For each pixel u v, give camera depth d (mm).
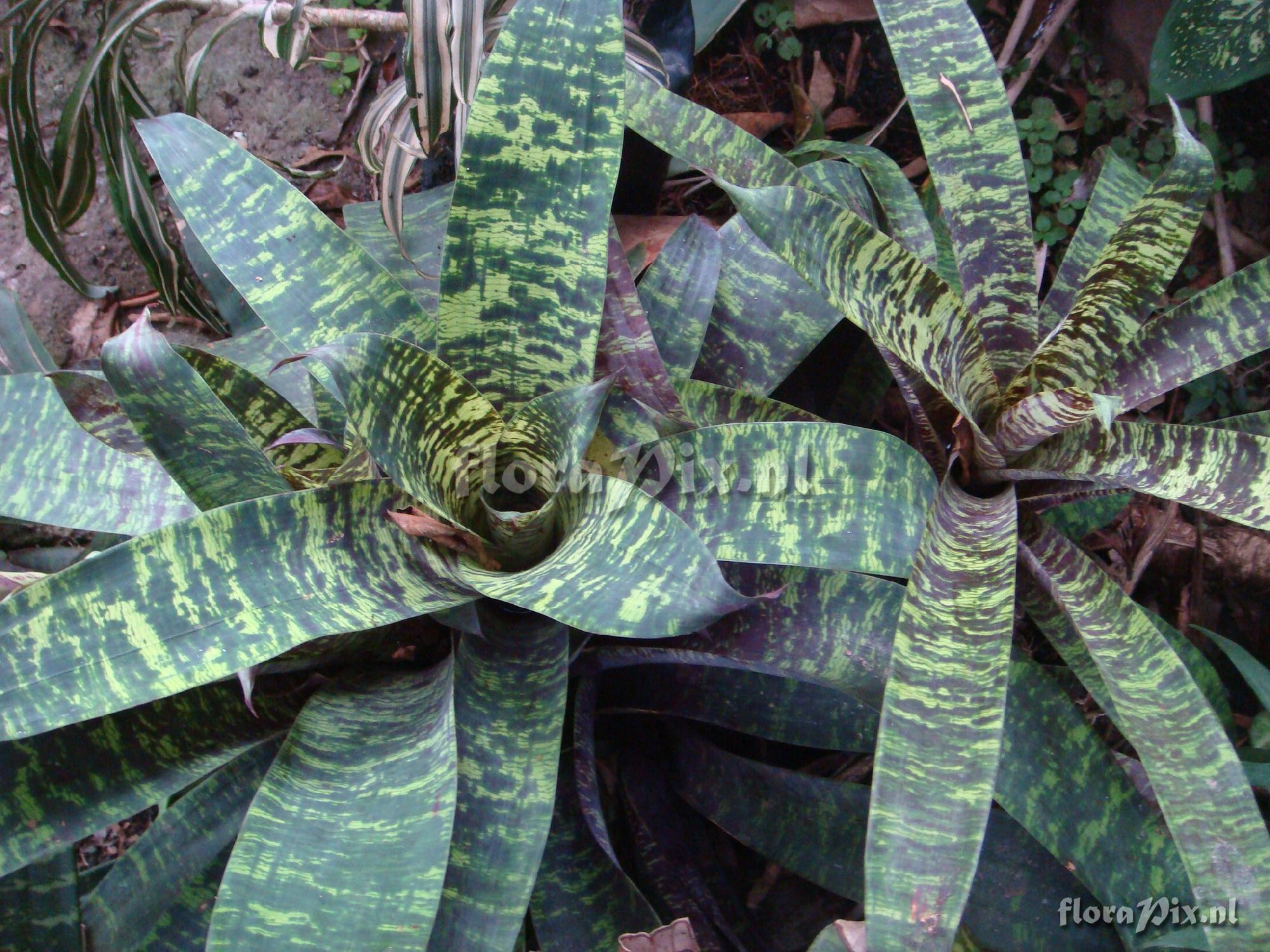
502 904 474
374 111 635
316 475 571
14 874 548
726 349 684
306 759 486
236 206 541
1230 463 523
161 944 559
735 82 911
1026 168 885
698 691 647
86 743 517
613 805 688
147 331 458
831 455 533
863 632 557
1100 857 570
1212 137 875
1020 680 588
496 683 525
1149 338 576
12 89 707
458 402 489
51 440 588
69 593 452
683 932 510
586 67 491
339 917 430
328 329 540
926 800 455
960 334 541
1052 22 878
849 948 475
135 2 678
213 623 465
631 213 824
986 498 585
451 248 507
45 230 769
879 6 597
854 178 727
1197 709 508
